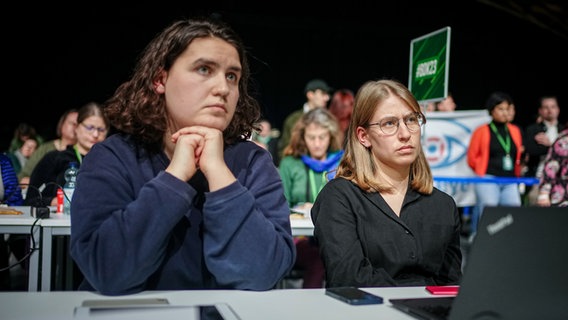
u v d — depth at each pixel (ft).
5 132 29.60
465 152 15.87
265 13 32.04
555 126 17.93
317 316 2.83
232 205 3.54
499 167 15.49
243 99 4.31
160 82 3.85
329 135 10.63
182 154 3.57
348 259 4.62
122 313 2.77
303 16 32.76
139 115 3.84
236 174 4.07
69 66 29.81
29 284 6.47
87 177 3.67
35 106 29.89
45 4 28.94
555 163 10.35
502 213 2.52
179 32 3.72
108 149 3.86
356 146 5.17
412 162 5.06
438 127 15.90
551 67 34.42
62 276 9.44
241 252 3.52
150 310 2.84
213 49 3.64
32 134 19.80
